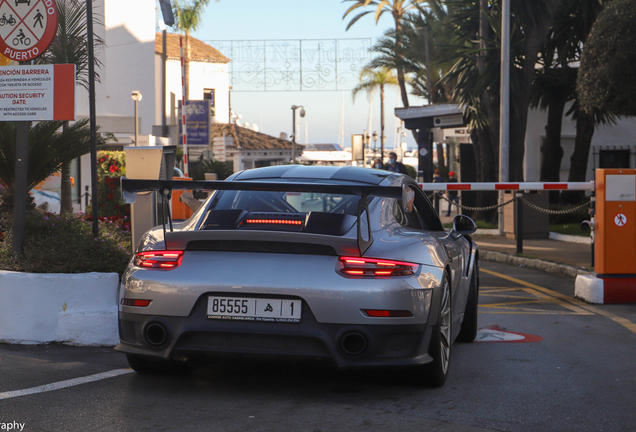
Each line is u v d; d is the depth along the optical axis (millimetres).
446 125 22891
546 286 9836
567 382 4559
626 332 6445
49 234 6238
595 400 4125
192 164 37750
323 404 3904
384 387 4305
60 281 5375
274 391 4160
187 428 3422
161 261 3965
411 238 4254
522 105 18047
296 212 4344
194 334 3840
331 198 4480
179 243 3951
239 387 4238
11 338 5332
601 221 8258
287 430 3424
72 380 4297
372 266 3793
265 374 4562
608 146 24047
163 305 3857
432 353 4129
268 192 4609
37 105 5742
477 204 20906
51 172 7383
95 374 4465
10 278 5320
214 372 4590
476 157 21531
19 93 5762
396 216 4555
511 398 4133
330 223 4062
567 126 24219
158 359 3998
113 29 29094
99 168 20172
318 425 3516
